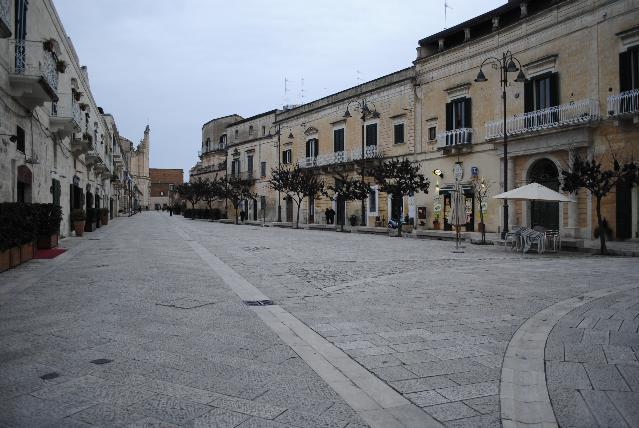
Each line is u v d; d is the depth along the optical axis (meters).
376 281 9.48
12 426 3.17
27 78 12.64
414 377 4.14
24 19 14.02
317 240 21.86
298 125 44.44
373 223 35.09
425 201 30.25
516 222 24.20
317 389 3.84
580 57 21.14
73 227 22.67
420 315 6.50
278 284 9.10
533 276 10.21
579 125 20.34
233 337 5.32
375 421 3.28
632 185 15.80
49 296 7.54
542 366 4.37
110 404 3.53
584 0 20.89
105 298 7.40
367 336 5.44
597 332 5.52
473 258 14.20
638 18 18.97
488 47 25.89
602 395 3.70
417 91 30.81
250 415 3.36
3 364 4.38
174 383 3.94
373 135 34.97
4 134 12.28
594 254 15.68
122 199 75.50
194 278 9.49
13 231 10.59
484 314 6.57
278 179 38.50
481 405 3.57
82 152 24.00
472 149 26.84
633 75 19.08
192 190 65.88
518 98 24.19
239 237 23.52
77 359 4.52
